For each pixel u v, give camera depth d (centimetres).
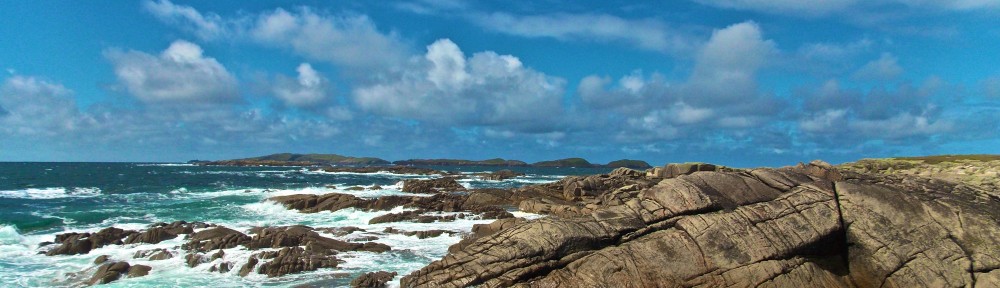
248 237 2558
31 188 5816
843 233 1852
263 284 1952
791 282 1694
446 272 1828
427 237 2781
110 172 10488
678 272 1723
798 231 1825
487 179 9838
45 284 1938
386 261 2266
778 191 2050
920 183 2072
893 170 4334
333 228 2972
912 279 1678
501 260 1830
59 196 4903
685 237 1830
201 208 4072
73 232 2761
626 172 5422
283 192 5525
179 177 8769
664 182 2152
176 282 1967
